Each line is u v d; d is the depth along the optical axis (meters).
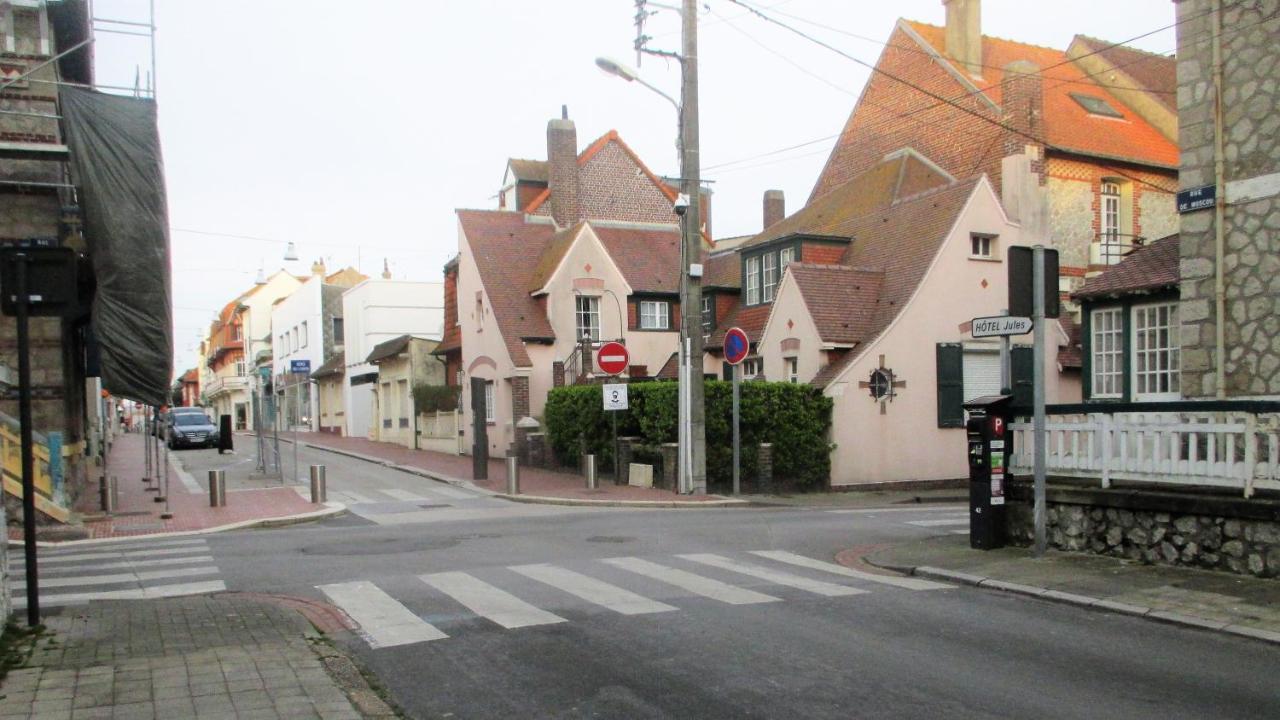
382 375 42.59
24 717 5.40
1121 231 27.50
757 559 11.34
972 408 11.52
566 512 17.55
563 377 28.98
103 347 16.27
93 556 12.25
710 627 7.71
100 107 16.36
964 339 23.38
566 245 29.94
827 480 21.83
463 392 32.62
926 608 8.47
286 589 9.55
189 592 9.52
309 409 55.34
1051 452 11.27
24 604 8.82
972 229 23.56
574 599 8.86
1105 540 10.52
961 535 12.93
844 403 22.06
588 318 29.95
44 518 14.95
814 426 21.67
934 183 27.58
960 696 5.89
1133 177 27.55
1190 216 13.17
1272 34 12.27
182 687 5.97
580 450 24.70
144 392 16.62
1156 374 16.95
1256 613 7.80
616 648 7.06
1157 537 9.96
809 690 6.03
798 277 23.39
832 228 28.00
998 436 11.40
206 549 12.77
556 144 35.34
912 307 22.78
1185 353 13.20
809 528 14.28
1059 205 26.48
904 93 30.84
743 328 26.98
